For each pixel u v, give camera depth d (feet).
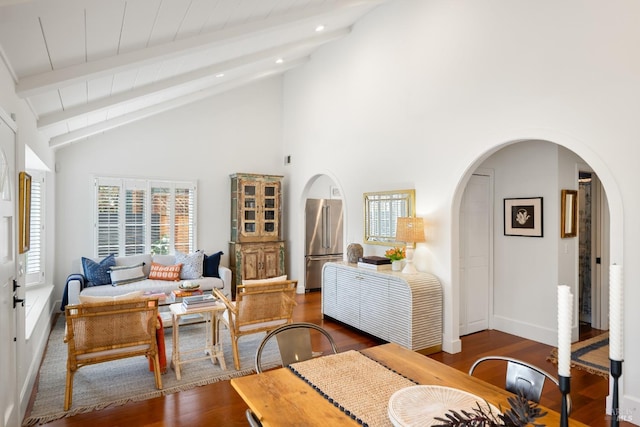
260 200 23.09
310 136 22.24
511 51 11.86
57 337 14.85
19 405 8.63
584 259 17.12
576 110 10.28
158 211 21.35
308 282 23.77
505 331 15.69
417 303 13.08
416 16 15.23
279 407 5.00
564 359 3.35
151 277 19.20
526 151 15.03
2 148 7.35
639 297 9.04
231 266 23.12
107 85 11.35
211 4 8.66
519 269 15.20
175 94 17.74
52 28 6.72
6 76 7.48
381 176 16.88
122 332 10.09
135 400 9.92
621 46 9.45
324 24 16.75
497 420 4.22
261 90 24.62
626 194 9.30
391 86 16.39
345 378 5.90
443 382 5.77
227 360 12.71
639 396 9.00
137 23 7.99
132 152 20.67
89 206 19.60
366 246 17.71
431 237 14.38
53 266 18.17
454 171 13.56
